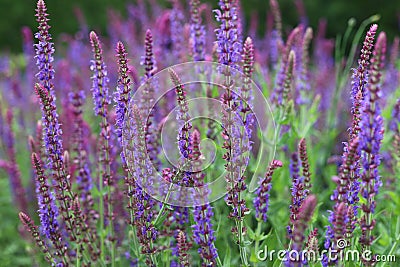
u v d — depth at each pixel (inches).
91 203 53.2
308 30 59.7
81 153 53.4
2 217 67.6
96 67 49.2
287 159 58.7
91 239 51.4
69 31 156.4
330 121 63.6
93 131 62.5
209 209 46.9
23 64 88.6
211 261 47.3
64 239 54.9
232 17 48.8
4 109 76.2
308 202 42.2
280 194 58.2
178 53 59.9
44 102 47.9
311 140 65.0
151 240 48.4
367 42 46.4
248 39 48.4
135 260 52.9
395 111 56.2
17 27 166.6
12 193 63.4
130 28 77.1
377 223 54.8
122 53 47.3
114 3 157.1
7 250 63.9
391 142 58.7
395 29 151.0
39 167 48.7
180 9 60.2
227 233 54.4
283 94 54.4
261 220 48.9
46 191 48.9
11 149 62.0
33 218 61.4
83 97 54.3
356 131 46.1
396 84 63.1
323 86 67.9
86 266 51.7
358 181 46.1
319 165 62.2
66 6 156.5
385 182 58.0
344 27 152.3
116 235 54.1
